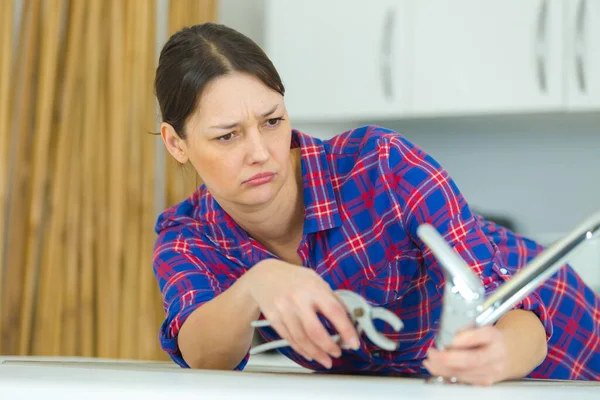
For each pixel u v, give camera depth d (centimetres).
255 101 126
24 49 292
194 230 151
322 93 329
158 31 318
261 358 307
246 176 129
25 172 290
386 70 321
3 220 282
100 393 83
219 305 127
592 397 83
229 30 132
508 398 79
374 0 324
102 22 303
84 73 299
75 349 295
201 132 129
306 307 103
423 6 318
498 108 309
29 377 91
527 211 342
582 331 171
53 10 292
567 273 171
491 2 311
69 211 295
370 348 148
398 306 148
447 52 315
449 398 78
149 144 306
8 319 285
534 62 305
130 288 301
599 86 297
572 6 300
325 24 330
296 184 145
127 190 303
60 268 292
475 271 125
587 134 335
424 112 317
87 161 297
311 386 84
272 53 336
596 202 332
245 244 148
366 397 77
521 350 107
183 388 82
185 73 129
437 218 133
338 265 145
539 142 341
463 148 351
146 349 301
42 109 290
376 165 140
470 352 94
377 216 140
